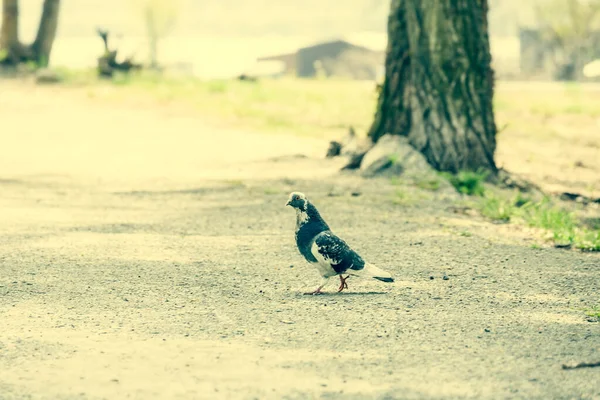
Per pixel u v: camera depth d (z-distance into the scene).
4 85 39.31
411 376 7.45
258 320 9.25
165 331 8.82
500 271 11.91
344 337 8.62
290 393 7.00
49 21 47.88
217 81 46.00
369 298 10.27
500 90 55.12
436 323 9.19
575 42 94.38
